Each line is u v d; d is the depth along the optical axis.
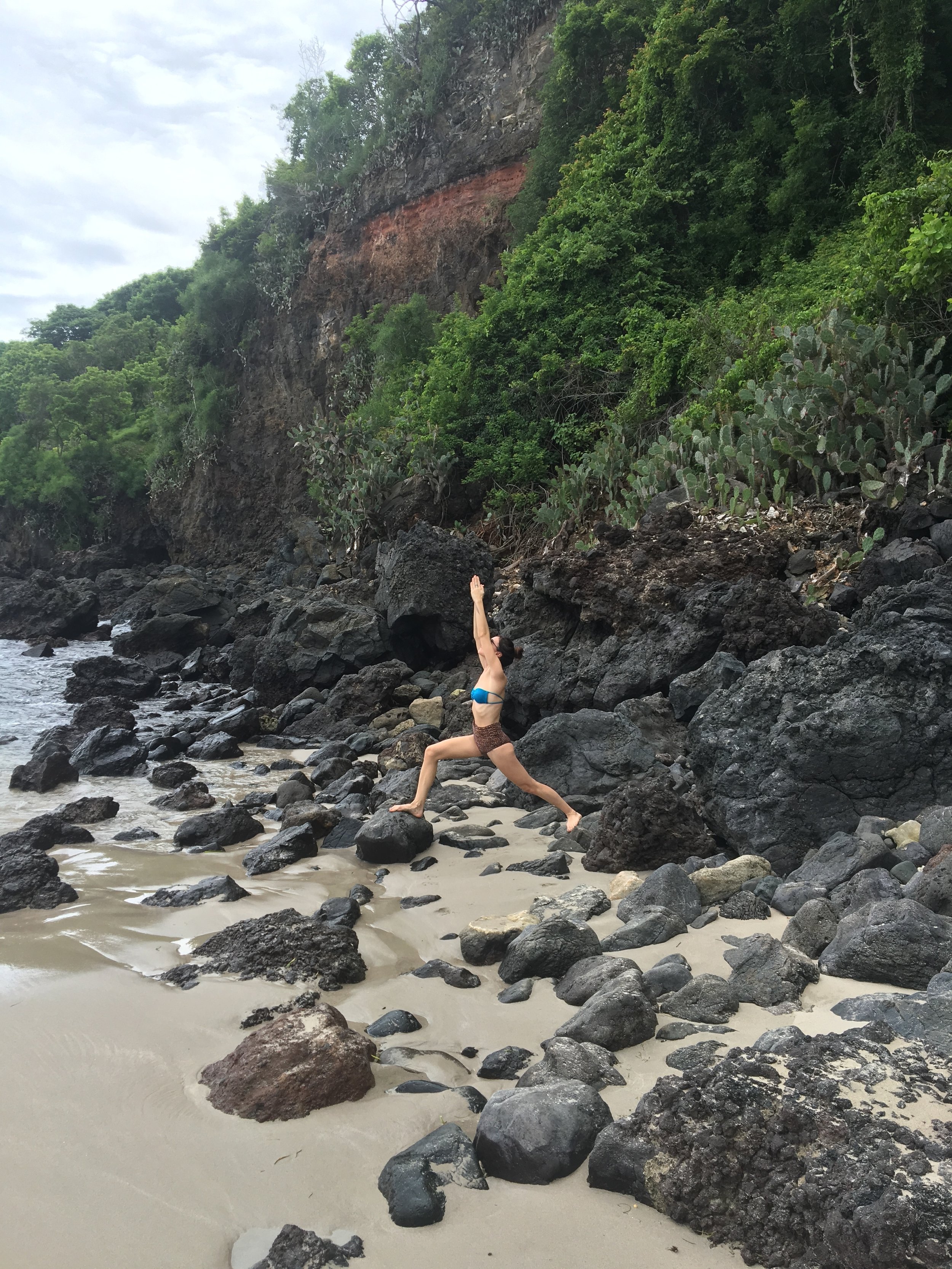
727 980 4.17
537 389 21.62
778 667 6.53
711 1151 2.75
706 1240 2.65
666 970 4.22
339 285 39.12
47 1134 3.20
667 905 5.09
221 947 5.07
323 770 10.25
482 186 33.75
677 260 22.58
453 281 34.12
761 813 5.95
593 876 6.15
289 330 41.09
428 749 7.21
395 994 4.57
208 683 20.70
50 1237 2.66
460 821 7.84
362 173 38.59
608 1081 3.40
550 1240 2.67
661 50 22.89
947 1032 3.24
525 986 4.45
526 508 20.94
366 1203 2.87
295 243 41.03
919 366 12.81
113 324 69.12
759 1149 2.73
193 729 14.41
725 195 22.30
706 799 6.48
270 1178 2.99
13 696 18.23
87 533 52.50
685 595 10.48
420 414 24.41
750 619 9.37
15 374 63.03
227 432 42.84
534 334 22.30
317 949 4.93
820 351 13.02
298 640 16.27
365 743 11.88
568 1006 4.25
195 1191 2.91
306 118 41.44
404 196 36.34
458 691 13.41
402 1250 2.64
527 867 6.38
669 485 14.84
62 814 8.70
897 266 13.35
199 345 45.19
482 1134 3.06
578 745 8.01
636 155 23.55
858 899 4.62
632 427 18.78
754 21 22.31
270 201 43.06
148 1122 3.31
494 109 33.97
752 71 22.08
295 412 40.44
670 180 23.08
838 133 20.94
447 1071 3.77
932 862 4.62
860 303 13.89
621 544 12.08
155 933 5.46
